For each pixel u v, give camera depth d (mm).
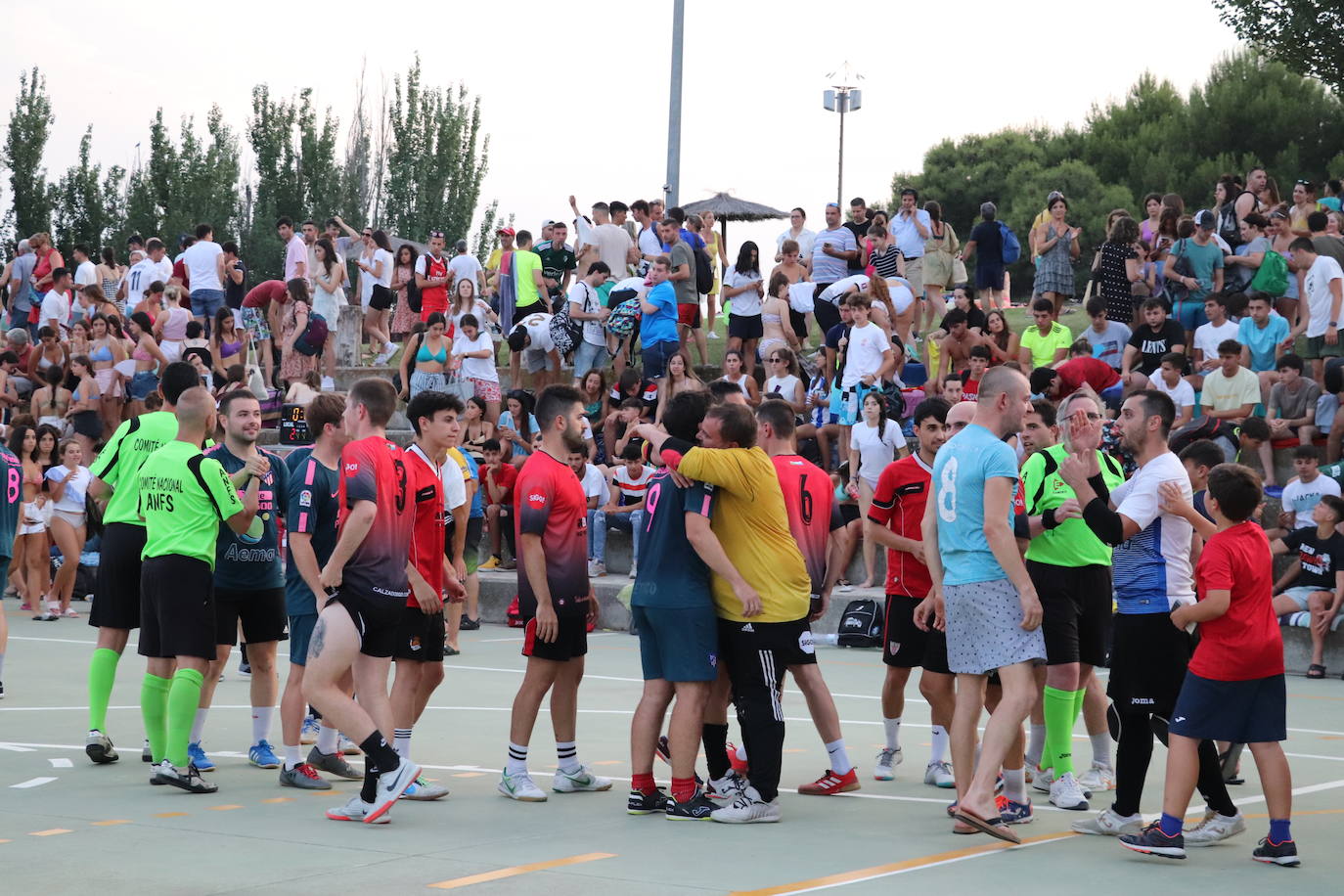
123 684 10906
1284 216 16469
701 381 17797
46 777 7375
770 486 6543
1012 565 5914
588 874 5312
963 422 7035
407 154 52688
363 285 22312
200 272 20922
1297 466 12617
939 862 5570
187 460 7125
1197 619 5633
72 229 49094
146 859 5562
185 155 50406
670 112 21203
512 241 19406
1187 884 5250
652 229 19406
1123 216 15992
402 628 6949
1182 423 14109
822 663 12664
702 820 6395
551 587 6867
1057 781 6809
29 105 48500
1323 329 15125
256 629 7664
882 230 17062
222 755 8062
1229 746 7348
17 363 20438
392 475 6484
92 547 17031
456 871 5367
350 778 7402
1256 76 43750
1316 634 11914
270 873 5332
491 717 9547
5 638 10141
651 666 6598
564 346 17859
